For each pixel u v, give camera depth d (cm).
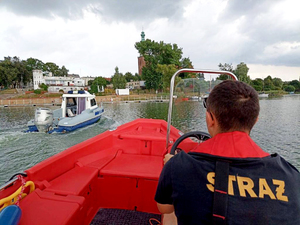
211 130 89
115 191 217
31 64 10506
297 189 73
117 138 286
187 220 75
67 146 856
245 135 79
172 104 190
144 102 4562
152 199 213
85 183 186
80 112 1348
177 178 78
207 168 76
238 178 71
